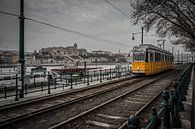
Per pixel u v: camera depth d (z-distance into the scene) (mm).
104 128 6461
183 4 16641
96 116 7777
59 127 6387
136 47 25078
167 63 34531
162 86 16547
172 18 20375
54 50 156875
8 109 8922
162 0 17266
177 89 5711
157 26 21750
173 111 4684
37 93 13125
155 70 26875
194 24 18828
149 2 18250
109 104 9797
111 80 21422
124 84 17969
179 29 23344
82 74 24906
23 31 12602
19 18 12555
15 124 6863
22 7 12562
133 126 2285
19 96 11555
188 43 42719
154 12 19297
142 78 24219
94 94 12438
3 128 6469
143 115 7840
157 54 27844
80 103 10250
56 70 32438
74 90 14352
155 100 10719
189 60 107500
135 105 9664
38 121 7219
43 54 147750
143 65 24188
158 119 2895
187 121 5695
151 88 15422
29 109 9086
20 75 12141
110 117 7629
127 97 11711
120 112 8367
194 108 7238
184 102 8188
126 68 33938
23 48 12438
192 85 13852
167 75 27891
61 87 16281
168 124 3771
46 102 10625
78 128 6430
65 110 8805
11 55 111188
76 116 7285
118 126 6602
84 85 17312
